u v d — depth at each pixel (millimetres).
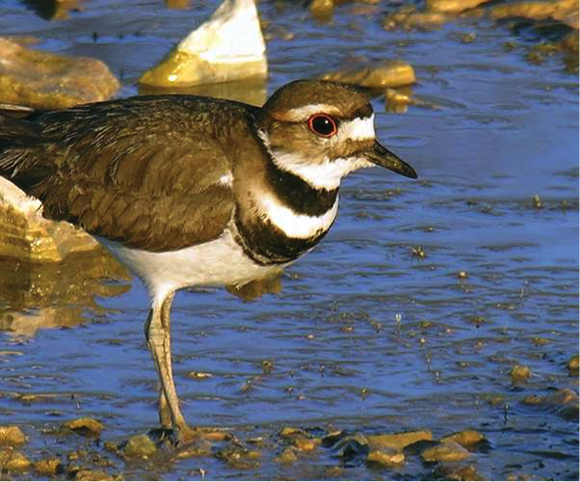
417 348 13445
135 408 12469
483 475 11094
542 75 20234
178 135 11766
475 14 22188
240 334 13742
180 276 12008
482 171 17406
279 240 11727
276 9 22453
